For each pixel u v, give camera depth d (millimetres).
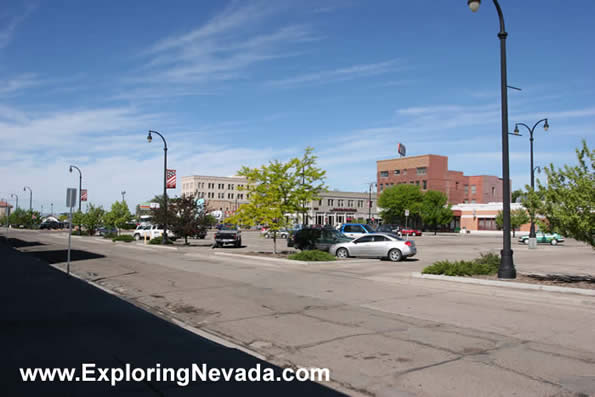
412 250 22219
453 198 95312
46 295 12414
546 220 13562
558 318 9328
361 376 5785
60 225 95500
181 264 20875
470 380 5613
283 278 15859
